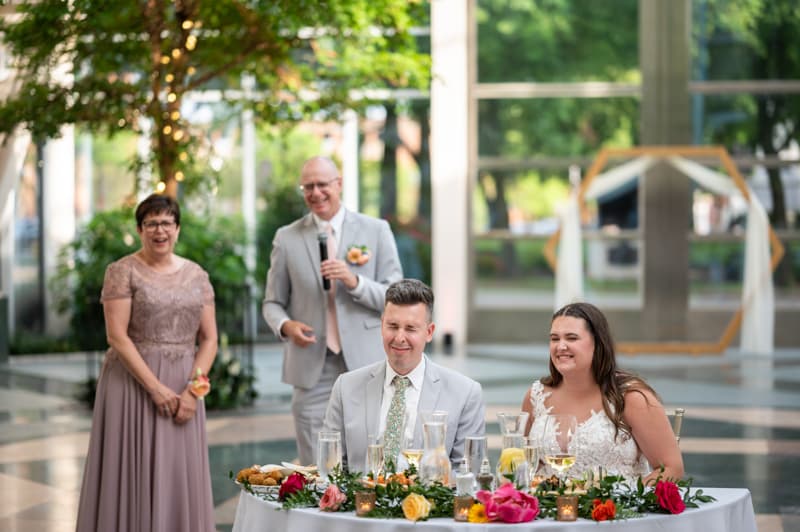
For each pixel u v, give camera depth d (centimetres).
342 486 404
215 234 1270
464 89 1783
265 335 1791
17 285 1731
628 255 1786
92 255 1246
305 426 643
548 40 1805
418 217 1827
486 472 395
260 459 879
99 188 1781
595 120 1803
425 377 472
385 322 467
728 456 885
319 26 1039
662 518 385
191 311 564
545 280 1805
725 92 1786
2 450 931
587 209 1794
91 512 546
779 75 1778
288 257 654
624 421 460
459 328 1788
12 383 1362
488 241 1812
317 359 641
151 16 984
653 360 1595
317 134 1830
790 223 1772
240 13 1006
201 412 563
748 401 1181
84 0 916
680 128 1791
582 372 463
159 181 1041
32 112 974
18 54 948
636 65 1798
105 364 555
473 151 1814
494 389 1276
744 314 1650
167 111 1029
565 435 418
